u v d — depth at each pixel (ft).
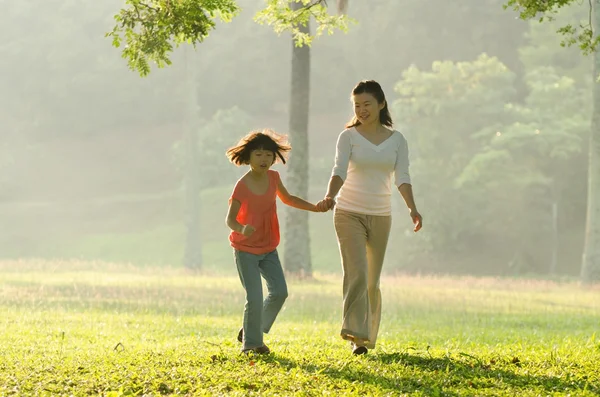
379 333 58.54
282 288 35.19
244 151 34.53
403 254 184.96
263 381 29.55
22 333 53.16
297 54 120.57
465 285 114.11
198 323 64.34
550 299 98.12
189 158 172.55
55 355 39.40
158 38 38.93
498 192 178.50
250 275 34.65
